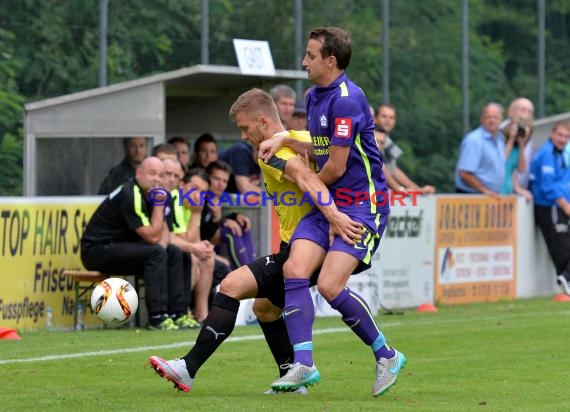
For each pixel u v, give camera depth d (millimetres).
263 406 16156
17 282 27594
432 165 43156
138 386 18766
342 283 17016
